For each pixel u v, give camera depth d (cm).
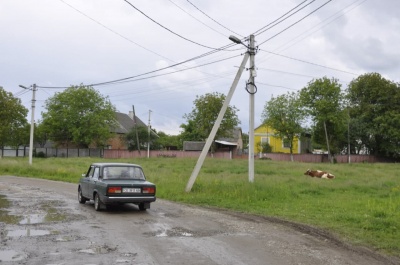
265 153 6406
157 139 7388
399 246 803
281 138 5931
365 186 2058
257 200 1523
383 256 734
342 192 1880
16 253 699
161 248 755
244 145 10394
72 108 6181
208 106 5681
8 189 1914
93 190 1291
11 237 832
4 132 5369
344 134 6200
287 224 1039
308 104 5794
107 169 1304
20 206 1322
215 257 694
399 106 5925
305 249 770
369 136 6166
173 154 6425
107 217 1123
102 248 748
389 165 4381
